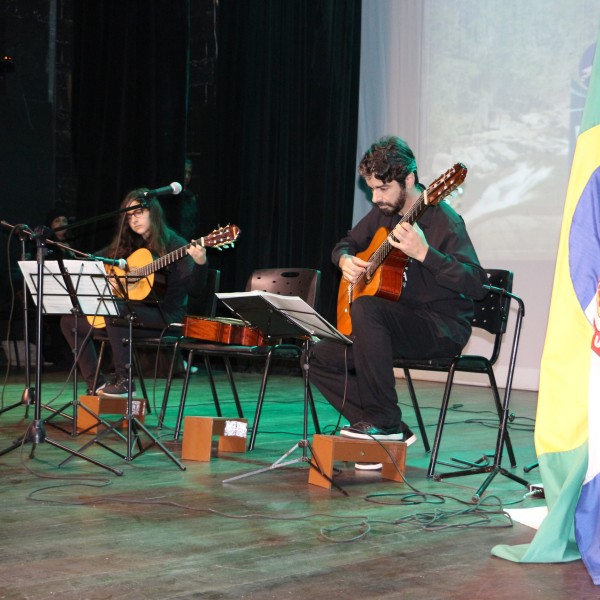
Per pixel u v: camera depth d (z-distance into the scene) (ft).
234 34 23.47
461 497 8.96
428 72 21.24
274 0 22.82
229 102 23.66
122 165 24.98
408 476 10.03
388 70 21.91
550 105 19.20
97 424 11.60
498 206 19.97
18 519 7.78
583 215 6.97
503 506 8.59
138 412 13.17
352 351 10.53
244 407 16.14
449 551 6.99
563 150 18.98
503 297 10.48
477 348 20.11
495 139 20.07
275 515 8.05
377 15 22.06
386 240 10.14
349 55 21.83
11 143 25.09
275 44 22.82
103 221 25.25
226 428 11.12
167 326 12.43
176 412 15.26
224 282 23.49
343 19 21.85
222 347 12.09
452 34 20.81
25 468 10.02
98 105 25.66
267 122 22.98
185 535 7.34
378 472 10.22
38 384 10.06
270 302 9.07
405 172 10.20
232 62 23.54
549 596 5.97
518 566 6.61
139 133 24.59
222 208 23.77
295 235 22.80
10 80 25.07
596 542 6.42
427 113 21.26
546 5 19.24
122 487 9.13
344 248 11.44
